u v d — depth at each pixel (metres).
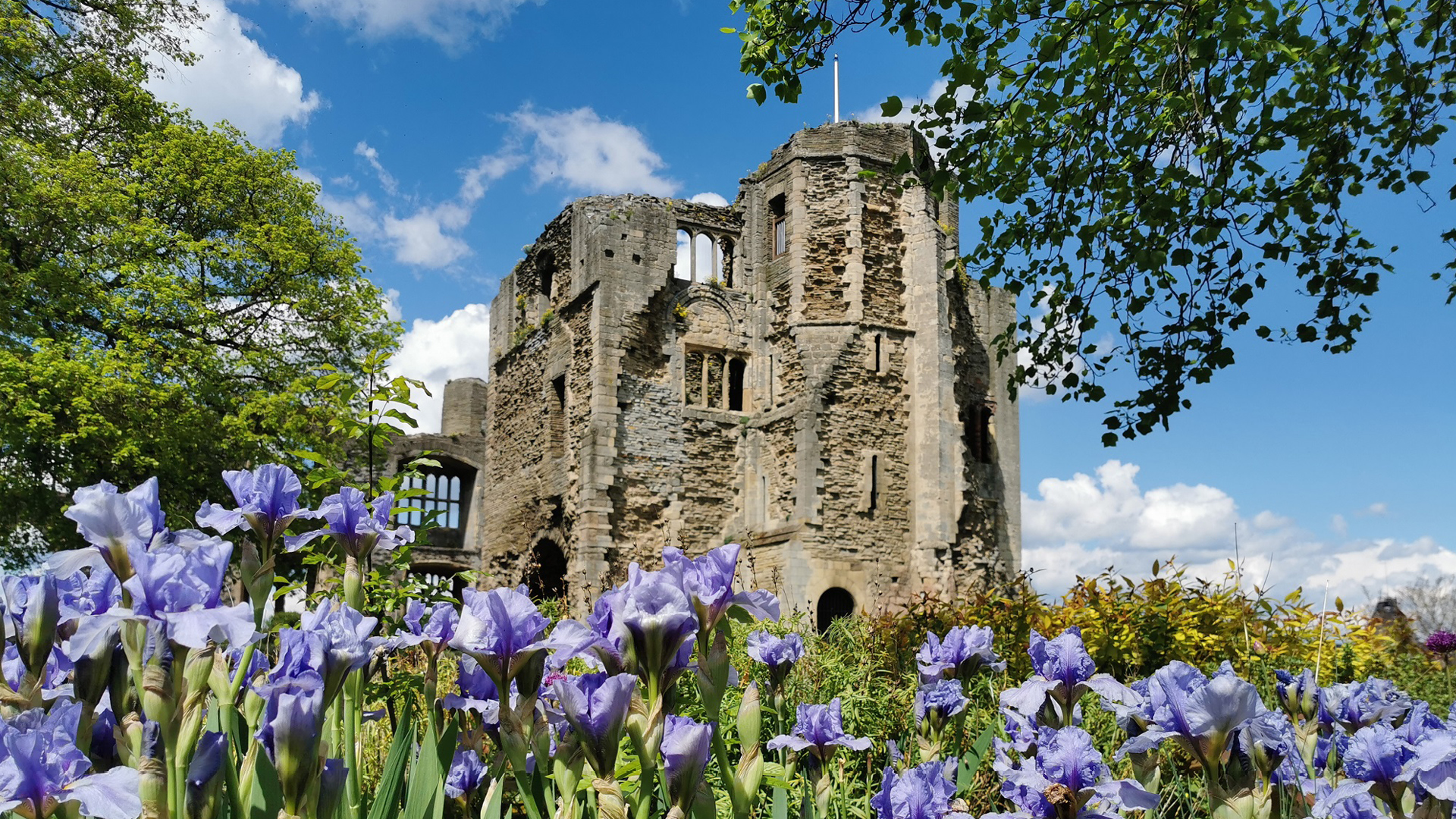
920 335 27.22
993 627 9.91
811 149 28.16
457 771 2.76
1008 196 9.81
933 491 26.19
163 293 19.67
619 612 2.00
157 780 1.68
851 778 4.51
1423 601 20.02
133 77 21.58
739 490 27.44
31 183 18.84
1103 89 9.08
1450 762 2.16
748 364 28.27
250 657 2.46
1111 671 9.08
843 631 9.98
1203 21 8.49
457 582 34.53
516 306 32.81
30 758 1.64
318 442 19.62
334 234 24.00
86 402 17.52
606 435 26.03
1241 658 8.25
